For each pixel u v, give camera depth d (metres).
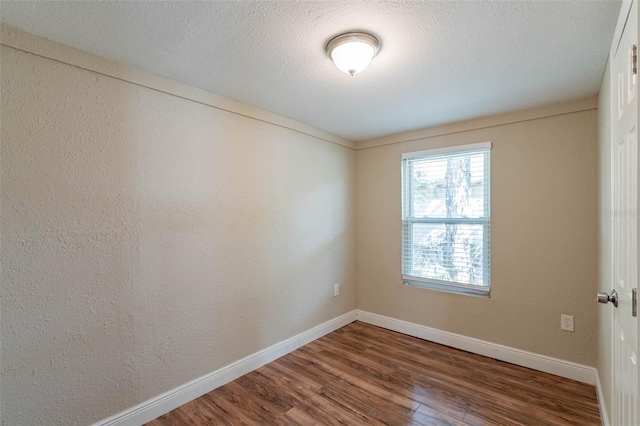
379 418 1.89
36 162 1.50
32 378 1.49
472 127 2.79
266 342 2.61
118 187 1.77
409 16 1.36
